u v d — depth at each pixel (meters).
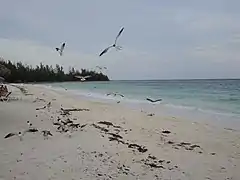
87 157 9.09
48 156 8.93
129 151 10.16
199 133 14.34
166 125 16.48
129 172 8.09
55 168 7.97
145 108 25.58
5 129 12.05
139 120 18.22
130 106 27.31
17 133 11.45
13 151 9.20
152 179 7.71
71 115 18.78
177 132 14.48
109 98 38.03
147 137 12.98
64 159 8.75
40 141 10.59
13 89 43.00
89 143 10.83
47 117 16.09
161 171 8.38
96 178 7.46
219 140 12.84
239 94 42.66
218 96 39.31
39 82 117.44
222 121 18.25
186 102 31.31
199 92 48.53
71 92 52.03
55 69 120.88
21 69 112.00
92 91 56.25
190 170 8.63
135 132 14.03
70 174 7.62
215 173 8.46
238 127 16.09
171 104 29.38
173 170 8.54
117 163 8.77
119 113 21.58
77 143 10.69
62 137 11.48
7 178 7.14
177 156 10.03
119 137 12.41
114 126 15.41
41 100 29.06
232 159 9.90
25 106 21.27
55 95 40.84
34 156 8.85
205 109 24.86
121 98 38.00
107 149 10.19
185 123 17.33
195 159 9.77
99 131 13.32
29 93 39.34
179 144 11.84
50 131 12.34
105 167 8.34
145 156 9.74
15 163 8.16
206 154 10.46
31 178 7.22
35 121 14.38
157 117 19.77
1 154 8.84
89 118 18.08
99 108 24.77
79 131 12.91
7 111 17.23
